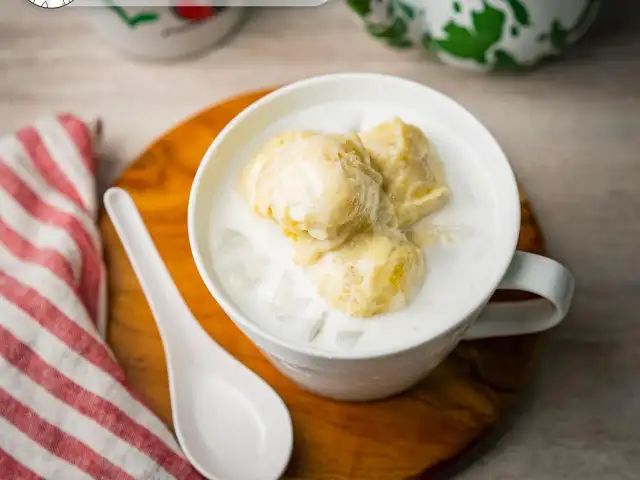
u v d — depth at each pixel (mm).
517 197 317
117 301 384
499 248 313
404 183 315
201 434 355
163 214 398
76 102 456
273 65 467
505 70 452
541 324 347
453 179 332
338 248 304
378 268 299
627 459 365
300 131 327
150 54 461
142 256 390
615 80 455
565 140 439
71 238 381
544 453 367
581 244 411
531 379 379
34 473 341
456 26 413
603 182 427
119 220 395
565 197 424
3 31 479
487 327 353
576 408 375
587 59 460
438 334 292
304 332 303
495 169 329
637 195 424
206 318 378
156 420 352
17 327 359
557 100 450
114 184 405
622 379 381
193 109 455
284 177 299
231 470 346
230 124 333
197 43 461
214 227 326
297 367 319
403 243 307
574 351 386
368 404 360
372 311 303
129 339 376
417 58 466
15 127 449
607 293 398
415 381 354
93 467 342
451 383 361
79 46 474
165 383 367
